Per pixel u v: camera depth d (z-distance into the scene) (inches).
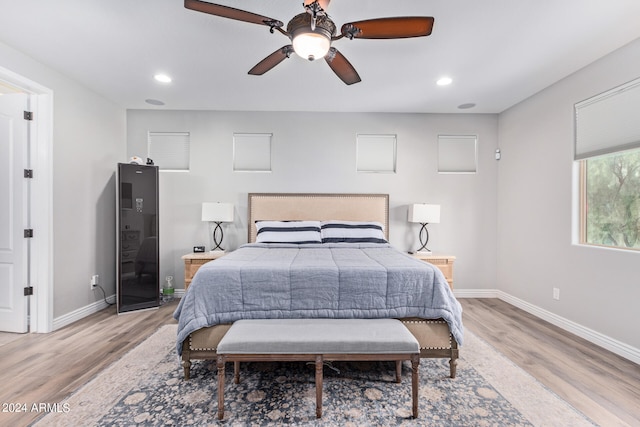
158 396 71.6
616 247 99.9
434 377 80.6
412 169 160.1
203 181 158.6
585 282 106.5
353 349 64.9
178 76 117.4
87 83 124.0
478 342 102.3
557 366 86.2
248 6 77.1
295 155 159.5
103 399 70.1
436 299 80.0
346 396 72.1
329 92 132.6
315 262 90.6
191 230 158.4
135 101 144.6
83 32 88.3
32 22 83.4
